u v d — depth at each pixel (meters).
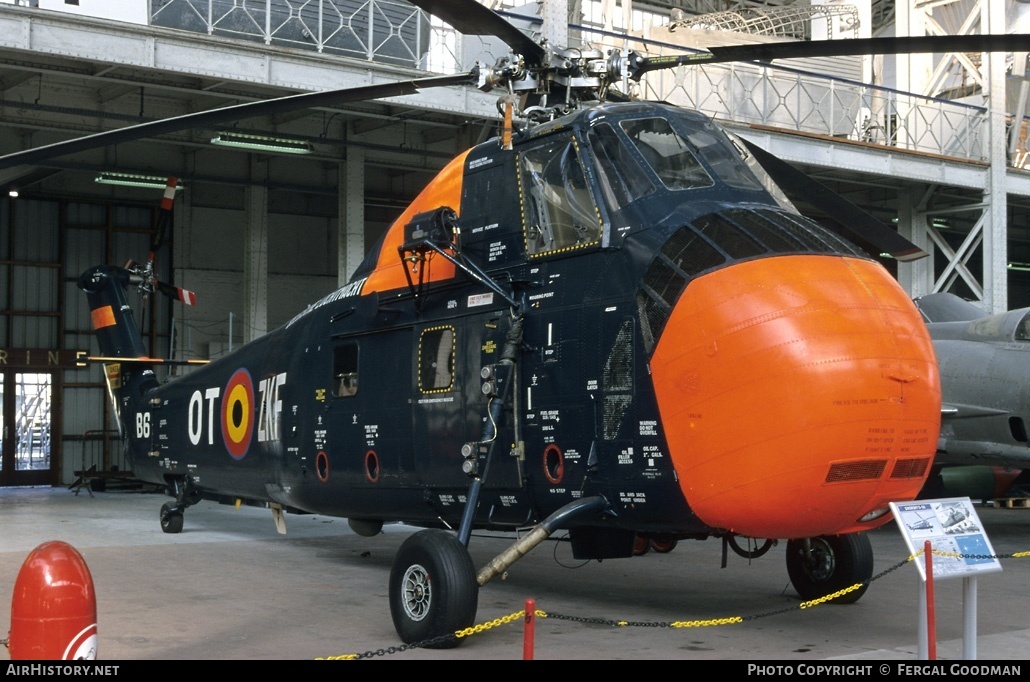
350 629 8.27
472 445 8.45
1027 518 19.05
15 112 18.62
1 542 13.80
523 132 8.80
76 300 25.47
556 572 11.45
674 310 7.16
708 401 6.89
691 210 7.63
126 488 23.66
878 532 15.95
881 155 22.28
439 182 9.64
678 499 7.18
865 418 6.65
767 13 23.83
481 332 8.66
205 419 13.51
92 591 4.68
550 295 8.13
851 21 23.64
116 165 22.06
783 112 23.23
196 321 25.78
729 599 9.59
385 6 19.19
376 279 10.06
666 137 8.30
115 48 15.87
